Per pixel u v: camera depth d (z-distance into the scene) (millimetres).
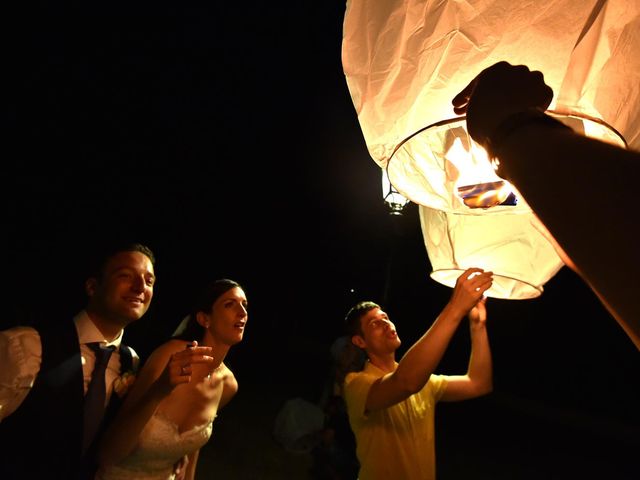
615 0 676
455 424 9328
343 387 2348
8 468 1599
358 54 849
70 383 1744
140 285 1970
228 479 4836
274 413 7383
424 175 1008
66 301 1994
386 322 2486
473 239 1273
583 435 10281
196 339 2297
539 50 725
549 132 433
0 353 1623
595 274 310
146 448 1921
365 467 2102
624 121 744
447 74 780
